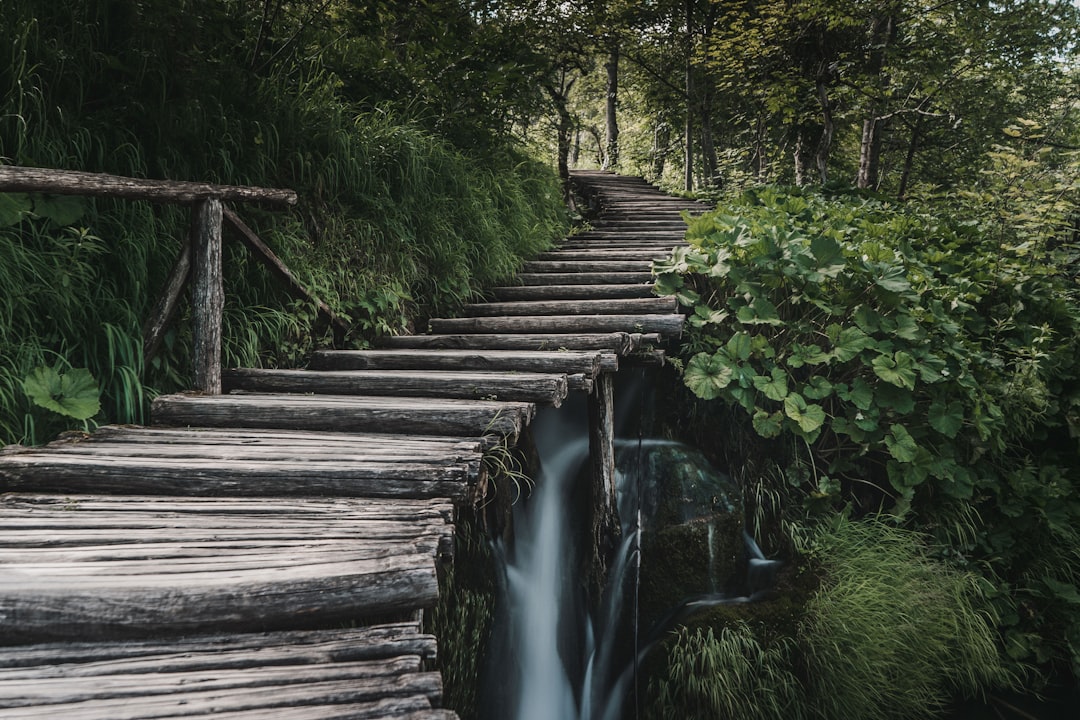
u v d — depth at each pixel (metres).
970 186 10.93
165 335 2.95
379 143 4.54
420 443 2.38
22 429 2.34
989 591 3.86
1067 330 4.80
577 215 9.02
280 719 1.10
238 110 3.75
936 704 3.55
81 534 1.64
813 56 9.76
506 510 3.91
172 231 3.13
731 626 3.46
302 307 3.71
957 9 9.19
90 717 1.08
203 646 1.32
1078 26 9.18
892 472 3.97
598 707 3.67
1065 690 3.77
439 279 4.86
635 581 3.78
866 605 3.46
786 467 4.30
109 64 2.97
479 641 3.51
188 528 1.73
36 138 2.65
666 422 4.67
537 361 3.49
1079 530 4.22
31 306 2.47
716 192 11.27
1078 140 9.57
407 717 1.13
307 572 1.45
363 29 5.16
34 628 1.26
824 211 6.89
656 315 4.34
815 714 3.31
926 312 4.25
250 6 4.54
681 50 13.68
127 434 2.40
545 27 8.38
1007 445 4.33
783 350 4.23
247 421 2.67
